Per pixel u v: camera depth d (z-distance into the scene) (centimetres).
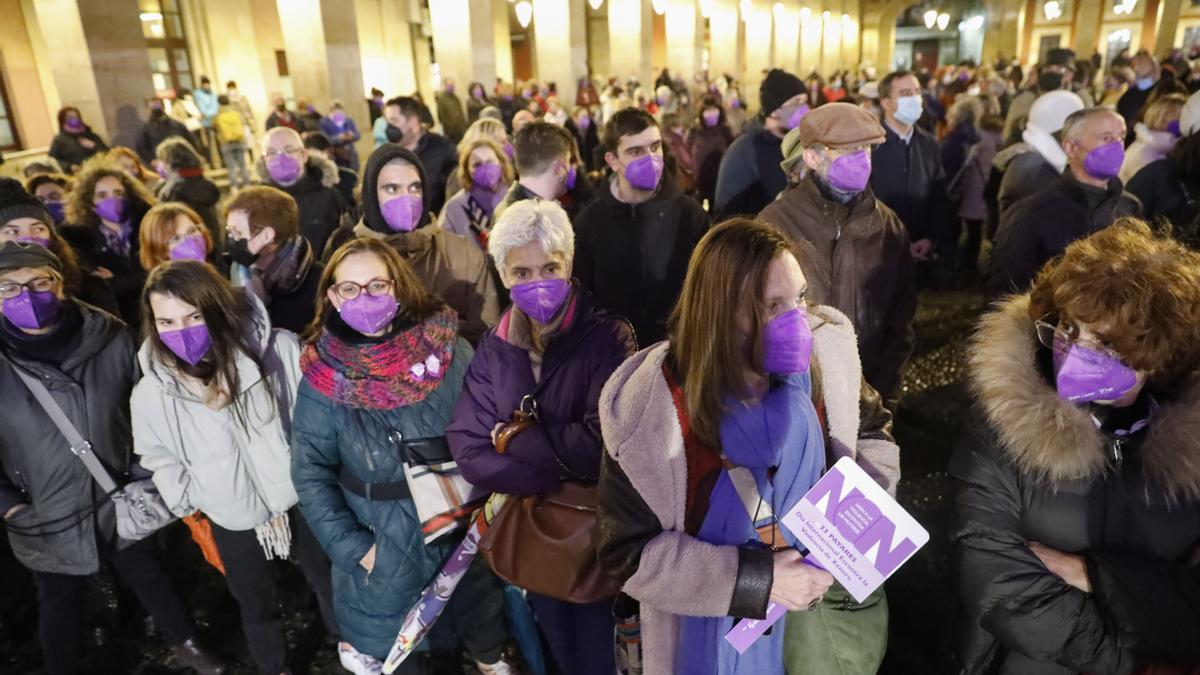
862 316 259
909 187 398
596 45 2778
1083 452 126
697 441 125
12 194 279
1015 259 278
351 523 198
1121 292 116
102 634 280
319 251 418
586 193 352
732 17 2305
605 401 129
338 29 1370
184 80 1481
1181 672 125
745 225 119
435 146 513
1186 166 337
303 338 224
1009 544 137
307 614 282
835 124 238
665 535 126
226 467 210
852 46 4034
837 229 251
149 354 203
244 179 1245
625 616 177
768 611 131
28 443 213
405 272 194
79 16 1007
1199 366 121
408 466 191
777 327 115
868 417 146
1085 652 131
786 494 127
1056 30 3397
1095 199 270
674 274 284
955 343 482
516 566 178
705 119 611
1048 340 130
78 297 297
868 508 117
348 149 1173
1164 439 123
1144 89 606
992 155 614
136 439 209
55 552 222
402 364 188
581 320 178
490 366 181
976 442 143
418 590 201
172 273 196
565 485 179
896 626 250
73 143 868
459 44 1591
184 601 294
